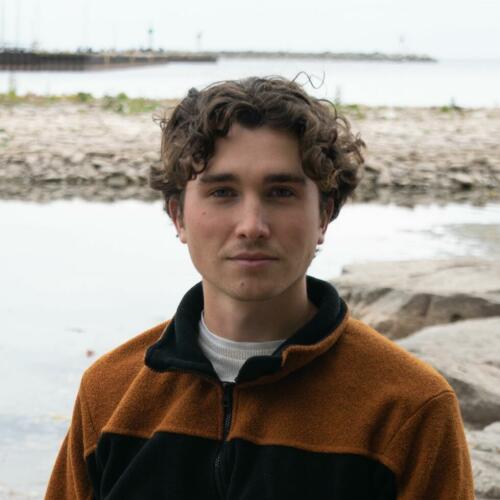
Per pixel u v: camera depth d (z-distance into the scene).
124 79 76.62
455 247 11.96
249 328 1.86
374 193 17.34
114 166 18.91
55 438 5.29
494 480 3.85
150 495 1.84
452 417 1.79
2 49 94.12
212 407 1.86
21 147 20.41
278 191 1.79
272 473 1.78
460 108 33.09
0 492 4.55
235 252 1.78
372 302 7.56
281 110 1.78
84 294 8.94
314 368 1.84
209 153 1.79
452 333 6.16
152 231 12.59
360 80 82.56
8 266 10.21
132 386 1.93
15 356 6.84
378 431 1.79
